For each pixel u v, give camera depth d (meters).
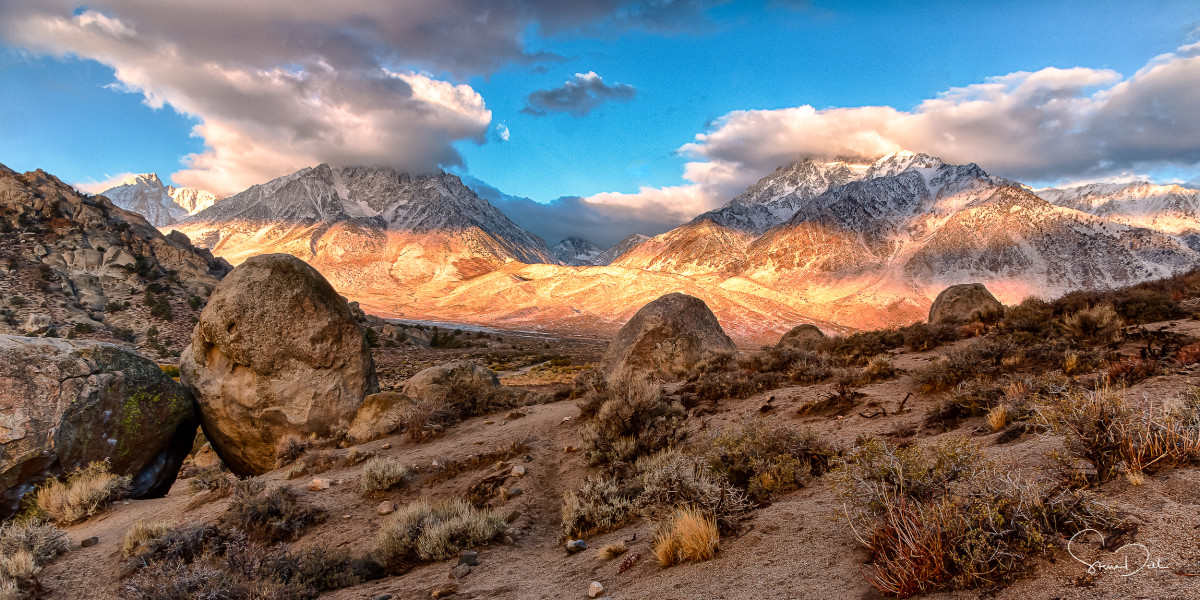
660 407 12.81
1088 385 7.95
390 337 96.88
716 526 5.95
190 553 9.33
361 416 19.00
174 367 59.72
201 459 25.95
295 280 20.20
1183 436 4.32
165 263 123.81
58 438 14.73
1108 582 3.18
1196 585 2.92
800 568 4.53
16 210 113.44
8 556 9.66
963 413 8.53
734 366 19.00
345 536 9.91
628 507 8.27
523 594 6.02
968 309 24.98
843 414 10.53
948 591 3.61
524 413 17.84
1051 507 3.92
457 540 8.33
